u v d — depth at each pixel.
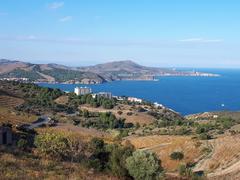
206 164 66.19
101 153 43.72
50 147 49.47
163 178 34.75
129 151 37.75
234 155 65.62
